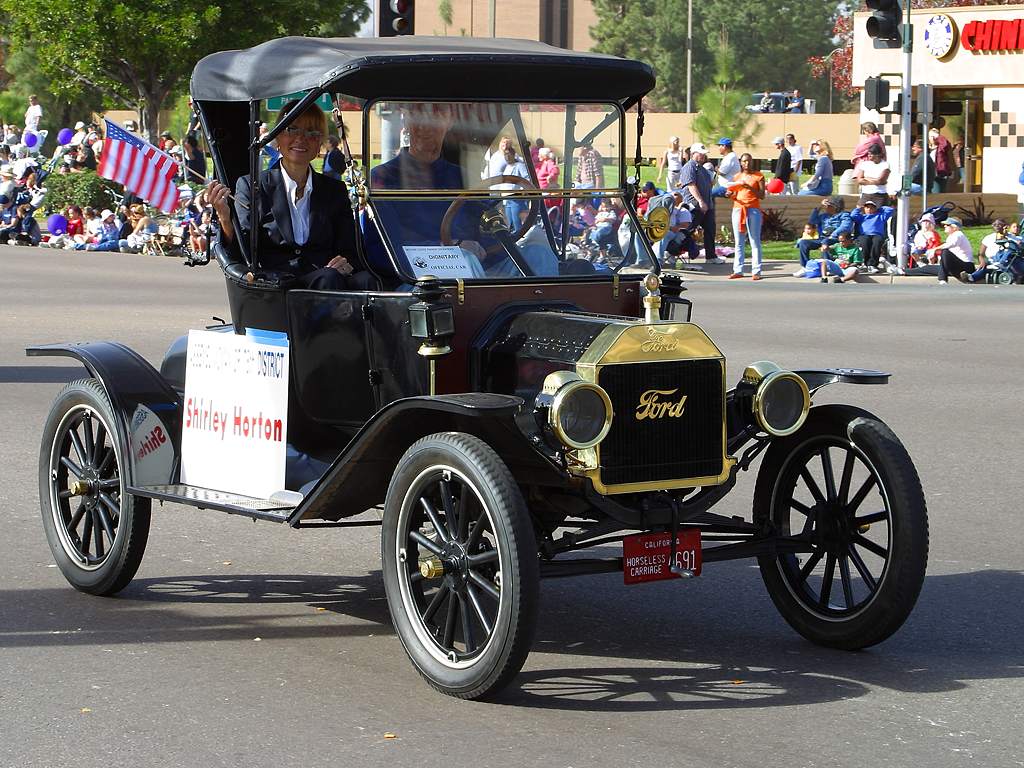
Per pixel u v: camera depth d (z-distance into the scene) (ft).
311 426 27.43
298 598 29.30
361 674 24.38
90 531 29.89
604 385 23.38
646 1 404.98
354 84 26.03
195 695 23.32
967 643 26.16
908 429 46.96
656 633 26.84
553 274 26.94
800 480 40.88
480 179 27.04
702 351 24.27
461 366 25.32
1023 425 47.62
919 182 135.64
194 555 32.76
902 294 92.12
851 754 20.72
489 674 22.30
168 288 96.48
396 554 23.67
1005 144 156.56
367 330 25.68
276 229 28.04
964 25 155.02
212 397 28.19
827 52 392.68
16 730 21.77
